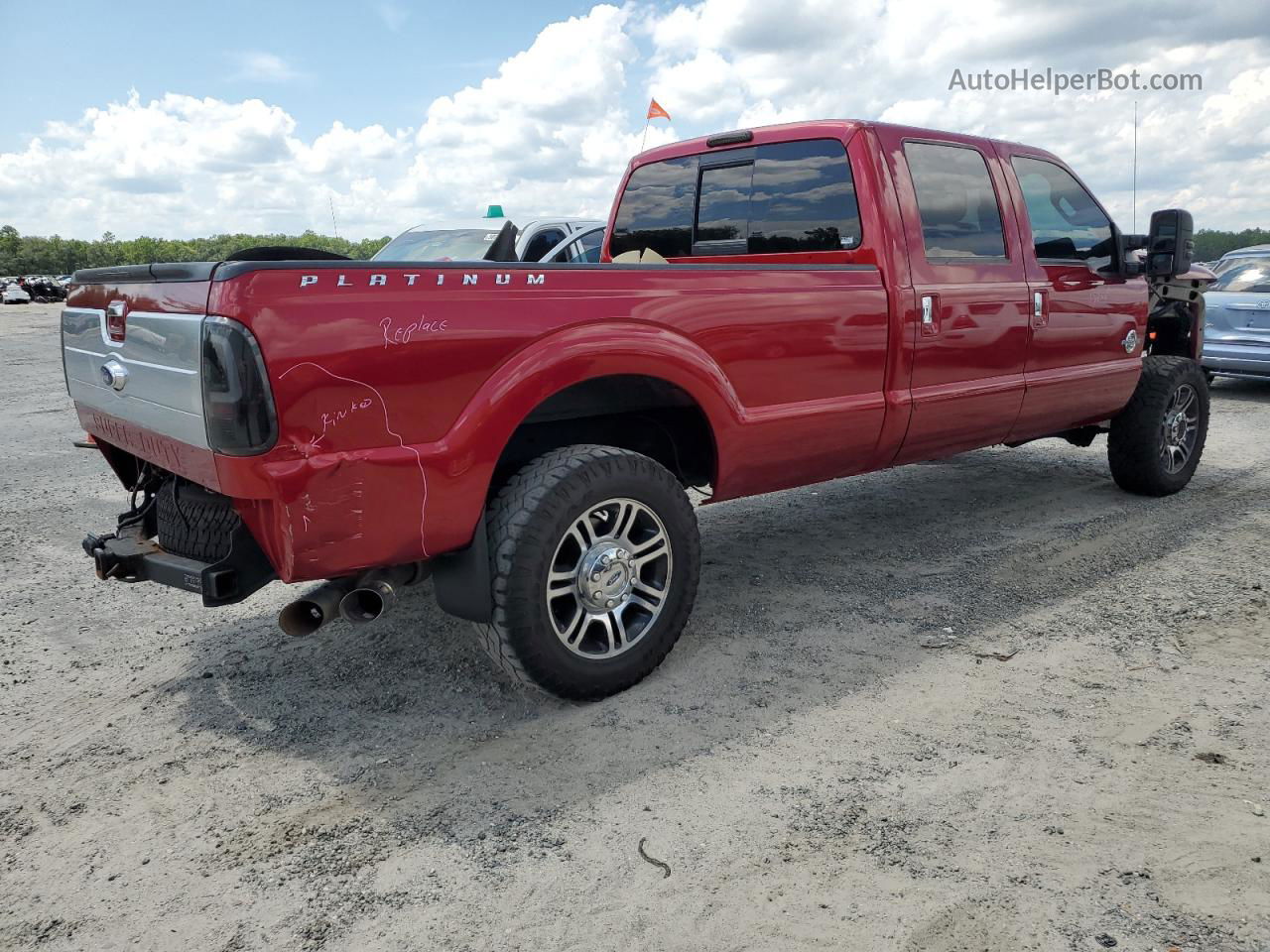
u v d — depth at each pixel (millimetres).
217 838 2537
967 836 2418
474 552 2939
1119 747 2842
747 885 2258
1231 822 2445
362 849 2467
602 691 3199
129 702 3365
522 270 2934
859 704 3170
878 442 4164
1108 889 2203
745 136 4559
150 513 3400
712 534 5305
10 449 8266
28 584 4648
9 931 2193
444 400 2773
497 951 2070
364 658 3674
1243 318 9547
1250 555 4652
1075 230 5109
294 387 2492
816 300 3760
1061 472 6711
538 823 2549
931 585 4348
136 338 2863
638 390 3441
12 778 2867
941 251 4309
